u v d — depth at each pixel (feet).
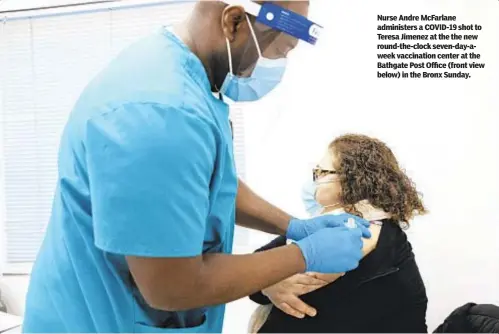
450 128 3.81
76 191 2.48
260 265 2.40
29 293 2.81
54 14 4.63
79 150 2.40
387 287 3.30
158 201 2.05
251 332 3.82
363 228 3.33
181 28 2.69
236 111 4.14
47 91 4.75
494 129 3.74
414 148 3.84
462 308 3.63
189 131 2.15
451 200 3.77
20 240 4.76
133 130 2.11
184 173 2.10
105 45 4.59
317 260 2.61
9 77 4.81
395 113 3.91
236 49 2.57
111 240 2.09
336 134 3.98
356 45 3.94
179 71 2.40
